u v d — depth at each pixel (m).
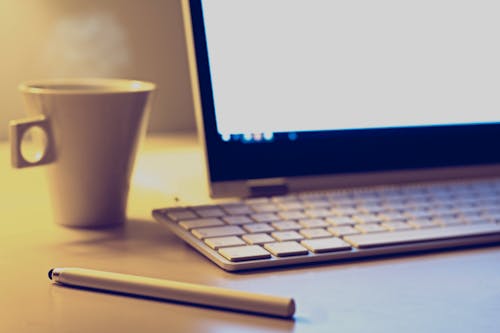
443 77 0.95
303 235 0.73
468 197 0.88
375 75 0.92
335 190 0.91
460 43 0.96
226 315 0.56
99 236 0.75
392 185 0.94
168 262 0.68
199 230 0.73
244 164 0.88
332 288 0.62
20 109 1.16
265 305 0.56
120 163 0.76
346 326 0.54
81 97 0.72
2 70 1.15
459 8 0.95
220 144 0.87
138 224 0.80
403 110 0.94
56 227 0.78
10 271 0.65
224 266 0.66
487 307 0.58
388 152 0.93
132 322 0.54
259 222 0.76
